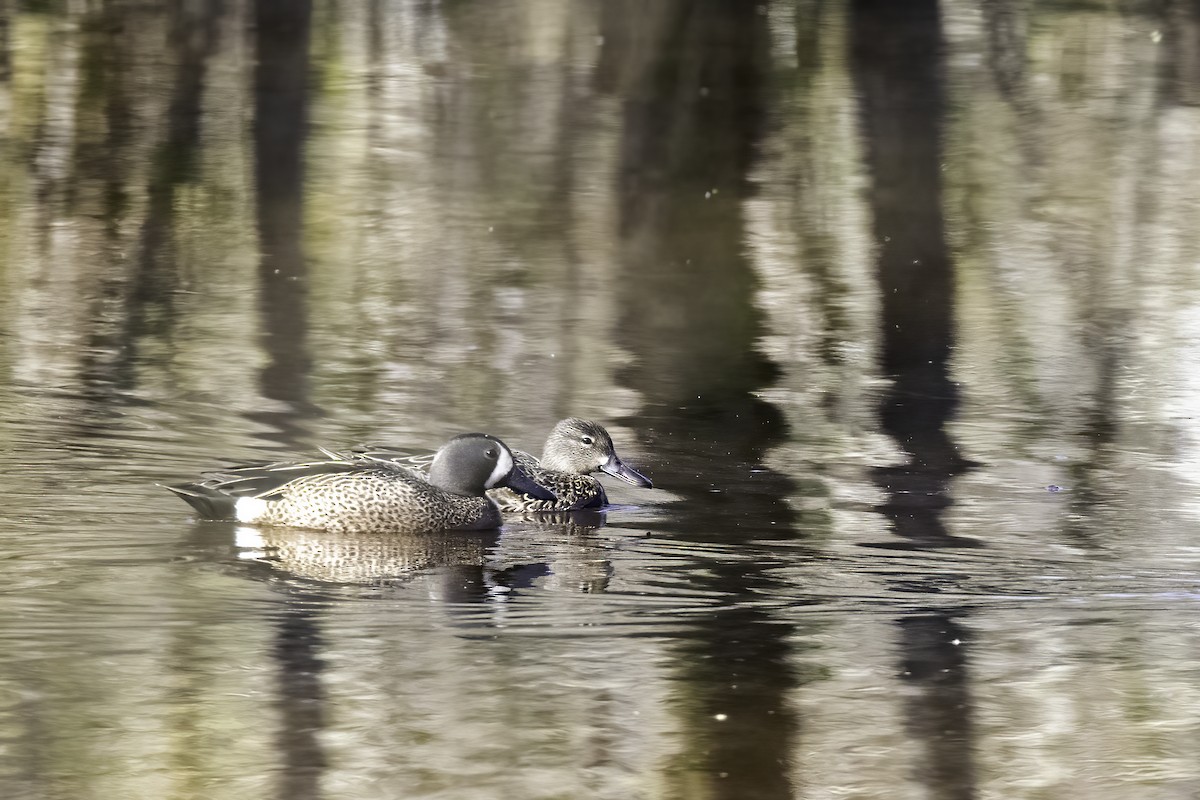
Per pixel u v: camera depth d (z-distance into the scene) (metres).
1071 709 9.15
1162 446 15.27
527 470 13.62
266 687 9.29
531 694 9.27
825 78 36.66
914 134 31.81
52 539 11.93
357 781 8.16
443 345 18.61
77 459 13.99
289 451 14.51
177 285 21.14
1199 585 11.40
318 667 9.62
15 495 12.92
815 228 25.30
